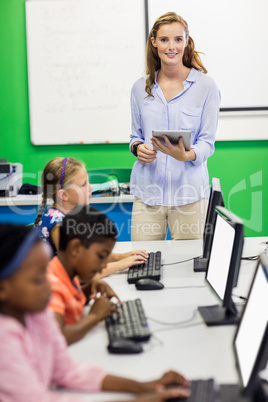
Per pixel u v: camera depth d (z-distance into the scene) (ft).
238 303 5.57
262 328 3.47
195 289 6.20
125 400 3.43
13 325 3.30
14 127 13.57
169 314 5.39
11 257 3.18
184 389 3.59
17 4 13.17
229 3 12.96
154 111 9.46
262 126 13.34
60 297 4.92
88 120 13.44
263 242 8.57
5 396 3.16
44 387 3.57
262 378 3.84
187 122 9.36
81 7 13.06
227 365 4.20
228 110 13.26
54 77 13.33
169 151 8.80
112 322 5.06
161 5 12.98
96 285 5.84
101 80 13.30
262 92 13.21
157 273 6.55
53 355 3.81
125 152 13.55
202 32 13.05
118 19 13.08
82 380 3.82
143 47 13.16
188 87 9.38
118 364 4.26
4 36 13.29
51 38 13.20
